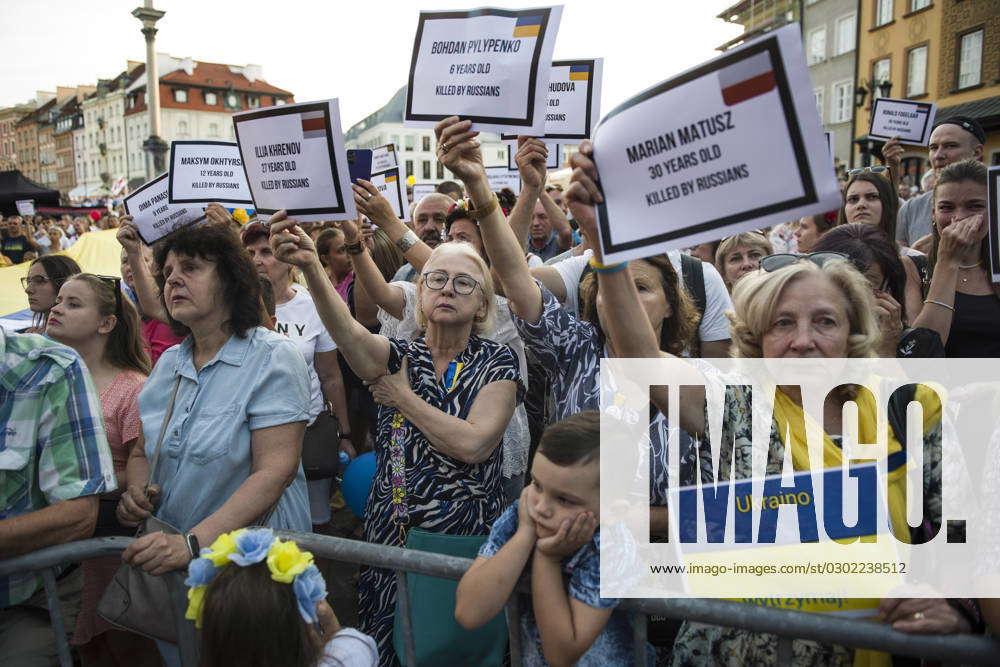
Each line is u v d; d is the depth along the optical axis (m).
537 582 1.60
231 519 2.05
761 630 1.50
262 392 2.22
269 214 2.36
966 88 24.23
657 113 1.51
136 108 95.69
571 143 3.46
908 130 5.69
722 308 3.20
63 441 2.00
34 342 2.03
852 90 30.08
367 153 3.11
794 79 1.36
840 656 1.56
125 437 2.58
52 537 1.96
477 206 2.39
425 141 70.31
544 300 2.46
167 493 2.21
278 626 1.58
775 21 35.16
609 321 1.71
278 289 3.88
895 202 3.96
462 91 2.52
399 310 3.22
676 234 1.51
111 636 2.46
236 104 98.06
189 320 2.25
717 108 1.44
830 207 1.36
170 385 2.34
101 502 2.53
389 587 2.24
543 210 5.77
